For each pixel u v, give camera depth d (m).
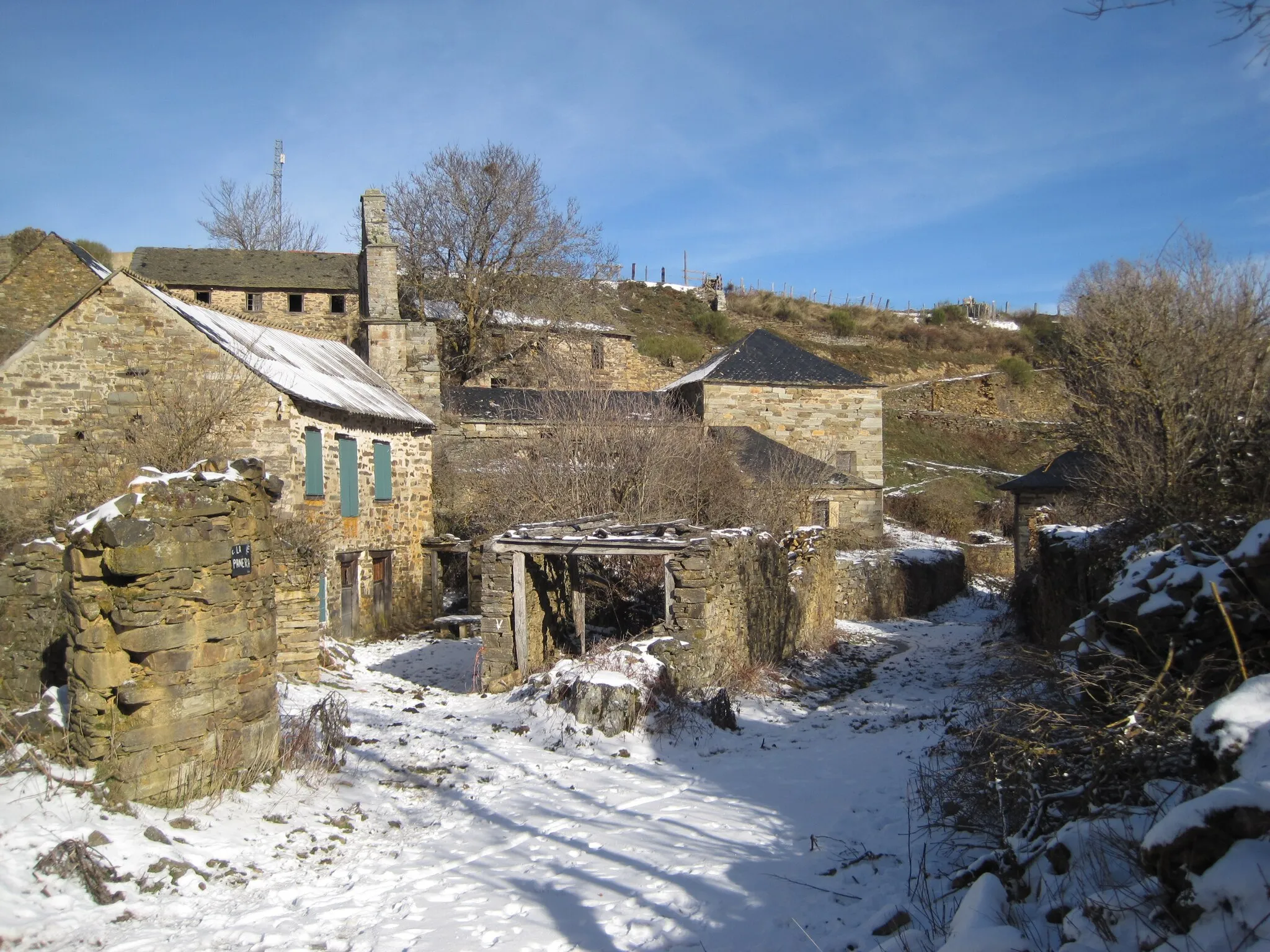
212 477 7.01
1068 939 4.03
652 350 47.78
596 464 22.06
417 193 37.38
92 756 6.20
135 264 34.16
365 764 8.89
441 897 5.76
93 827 5.71
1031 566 18.73
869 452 36.62
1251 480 9.39
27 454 17.28
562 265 38.97
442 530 25.08
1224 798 3.73
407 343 29.06
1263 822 3.63
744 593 14.98
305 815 7.11
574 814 7.73
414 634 21.22
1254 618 5.76
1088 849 4.66
